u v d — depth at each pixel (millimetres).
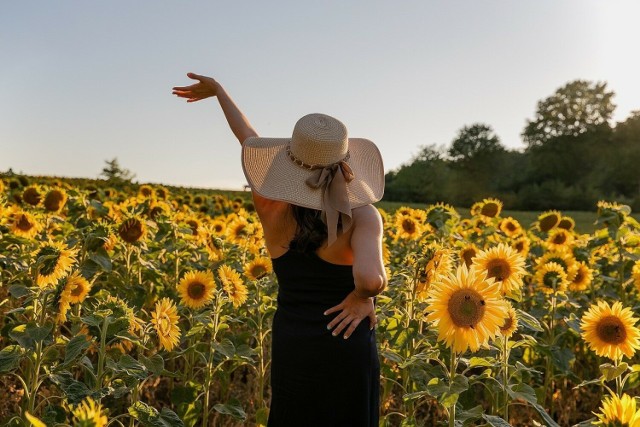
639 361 5312
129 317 3404
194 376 4793
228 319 4359
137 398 3555
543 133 90250
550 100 89938
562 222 8531
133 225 5539
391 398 4719
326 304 2871
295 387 2883
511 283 3730
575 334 5141
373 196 2900
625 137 88500
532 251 7613
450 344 2904
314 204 2764
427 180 91250
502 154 91438
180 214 7953
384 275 2627
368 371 2881
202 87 3807
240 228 6832
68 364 3379
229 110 3719
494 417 3088
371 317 2904
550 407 5219
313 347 2844
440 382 3021
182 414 3980
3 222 6156
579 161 87375
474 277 2904
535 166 88375
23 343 3316
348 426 2861
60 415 3271
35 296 3646
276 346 2971
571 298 5371
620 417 2357
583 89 88875
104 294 4602
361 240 2705
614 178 85188
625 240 6188
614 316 3527
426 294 3994
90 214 6754
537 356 5090
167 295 5652
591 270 5633
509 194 83438
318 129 2816
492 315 2873
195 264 6277
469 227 8430
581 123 88750
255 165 3027
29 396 3359
